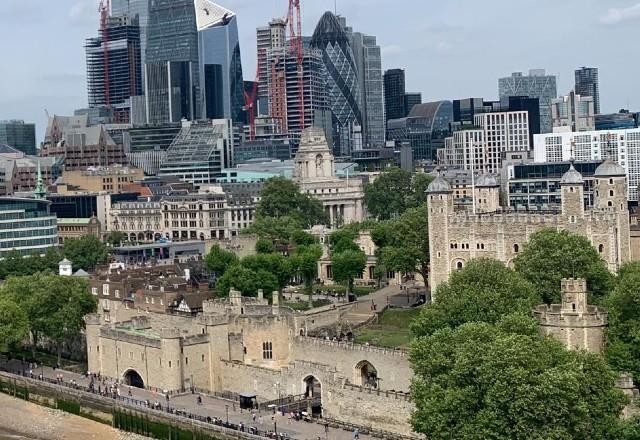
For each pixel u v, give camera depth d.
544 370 157.25
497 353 158.12
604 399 158.75
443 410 159.25
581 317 182.62
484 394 158.25
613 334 184.25
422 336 191.12
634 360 179.75
